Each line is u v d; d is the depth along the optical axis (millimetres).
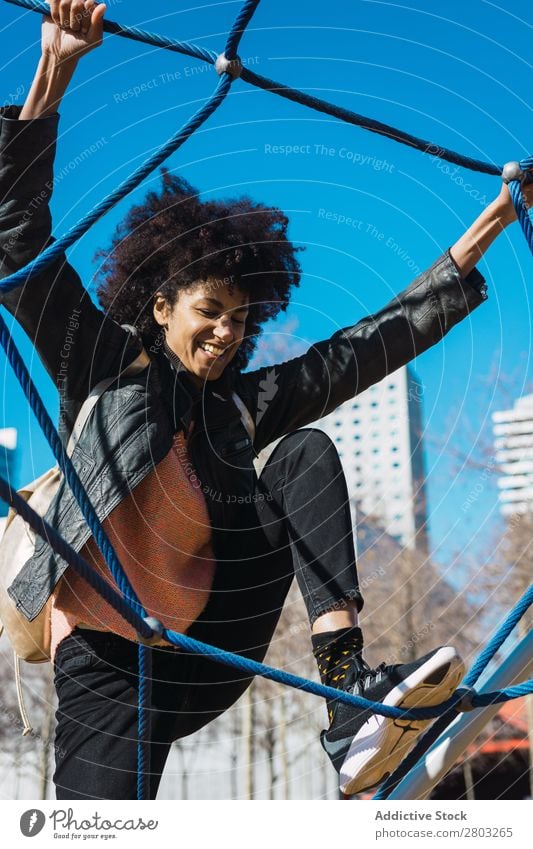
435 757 1683
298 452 1814
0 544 1840
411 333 2035
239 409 1912
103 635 1825
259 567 1857
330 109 1870
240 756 8133
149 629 1537
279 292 2129
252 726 7660
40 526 1413
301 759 7812
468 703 1644
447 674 1601
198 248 1947
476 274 2076
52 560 1714
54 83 1787
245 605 1871
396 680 1658
